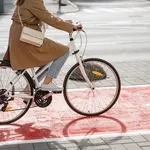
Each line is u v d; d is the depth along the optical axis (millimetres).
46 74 5453
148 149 4805
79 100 6457
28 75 5453
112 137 5180
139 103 6574
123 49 12219
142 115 6035
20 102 6109
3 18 20812
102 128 5492
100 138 5141
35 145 4887
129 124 5660
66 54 5398
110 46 12734
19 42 5133
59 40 13758
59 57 5359
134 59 10547
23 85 5539
